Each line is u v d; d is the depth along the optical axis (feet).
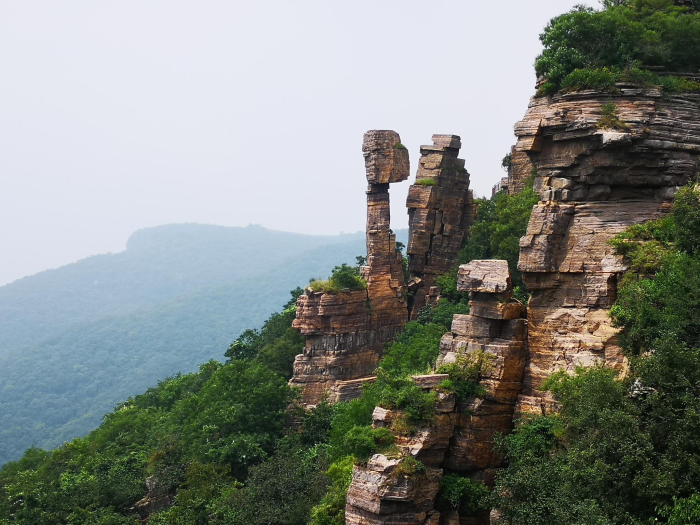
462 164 273.75
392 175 250.98
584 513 95.14
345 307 244.42
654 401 100.48
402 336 241.55
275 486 162.71
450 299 244.22
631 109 142.82
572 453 105.09
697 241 125.29
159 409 278.26
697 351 103.04
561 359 137.59
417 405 135.74
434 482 133.69
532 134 149.28
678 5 180.75
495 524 116.16
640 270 130.31
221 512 160.86
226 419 202.08
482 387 140.97
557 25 158.20
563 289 142.72
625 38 154.51
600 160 143.02
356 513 129.39
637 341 124.36
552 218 143.74
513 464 124.67
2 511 183.01
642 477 93.81
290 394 217.77
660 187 142.72
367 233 257.55
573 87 147.84
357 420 165.99
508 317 143.33
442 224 269.23
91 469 206.80
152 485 192.54
